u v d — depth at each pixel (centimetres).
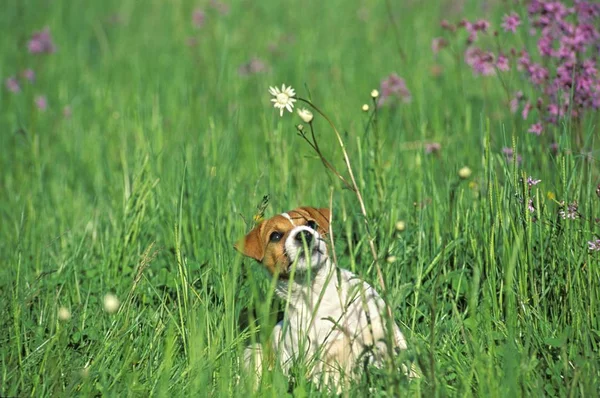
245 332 891
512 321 816
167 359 748
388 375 706
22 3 2498
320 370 834
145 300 952
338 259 1011
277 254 870
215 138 1252
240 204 1082
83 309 934
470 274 933
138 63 1970
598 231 870
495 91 1528
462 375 740
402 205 1077
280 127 1205
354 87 1725
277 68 1873
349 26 2273
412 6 2370
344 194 1123
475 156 1215
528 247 848
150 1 2561
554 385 742
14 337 830
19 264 932
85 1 2634
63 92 1756
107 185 1307
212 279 965
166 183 1177
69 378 796
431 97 1598
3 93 1848
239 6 2375
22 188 1330
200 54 1900
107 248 1080
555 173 982
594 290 824
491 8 2002
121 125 1452
